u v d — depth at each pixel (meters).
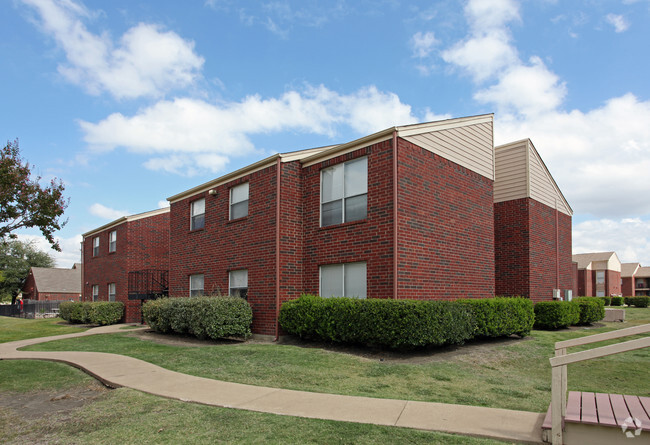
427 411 5.79
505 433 4.89
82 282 29.05
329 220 13.13
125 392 7.17
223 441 4.91
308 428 5.20
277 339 12.86
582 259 50.41
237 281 15.00
